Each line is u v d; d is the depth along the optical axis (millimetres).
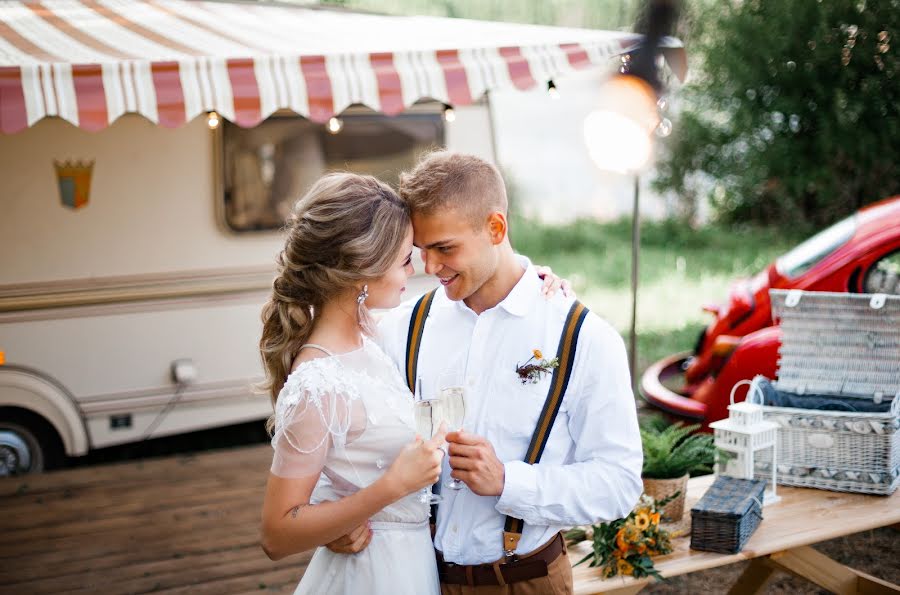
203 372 5777
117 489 5141
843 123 12773
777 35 12969
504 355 2229
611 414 2148
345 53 4477
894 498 3297
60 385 5422
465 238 2090
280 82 4301
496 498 2180
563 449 2209
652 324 10086
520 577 2172
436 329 2346
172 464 5566
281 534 1953
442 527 2242
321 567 2191
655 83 5035
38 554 4293
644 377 5605
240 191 5789
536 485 2082
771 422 3352
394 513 2137
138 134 5512
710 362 5195
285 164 5914
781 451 3441
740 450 3264
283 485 1947
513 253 2301
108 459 6469
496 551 2180
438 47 4703
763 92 13547
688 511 3209
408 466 1948
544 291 2260
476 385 2246
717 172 14609
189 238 5691
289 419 1933
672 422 5172
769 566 3350
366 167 6160
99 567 4160
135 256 5559
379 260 2014
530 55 4844
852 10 12469
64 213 5375
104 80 3971
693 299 11188
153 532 4543
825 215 14000
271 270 5926
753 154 13883
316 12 6305
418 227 2102
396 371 2209
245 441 6727
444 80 4629
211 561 4223
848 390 3518
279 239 5934
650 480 3127
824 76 12961
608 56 4996
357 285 2047
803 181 13391
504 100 19609
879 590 3150
